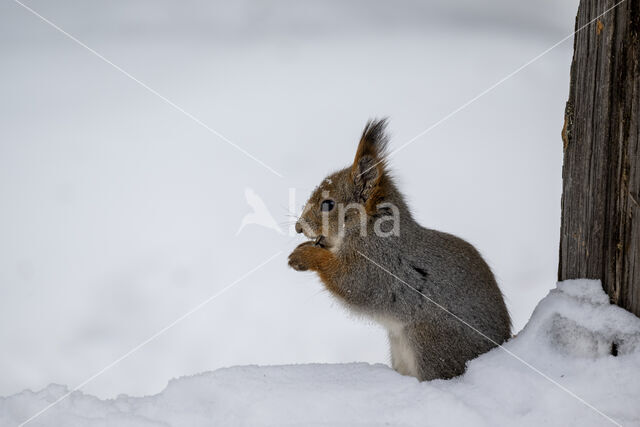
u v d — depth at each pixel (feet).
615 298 16.62
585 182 17.35
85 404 16.29
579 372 15.99
